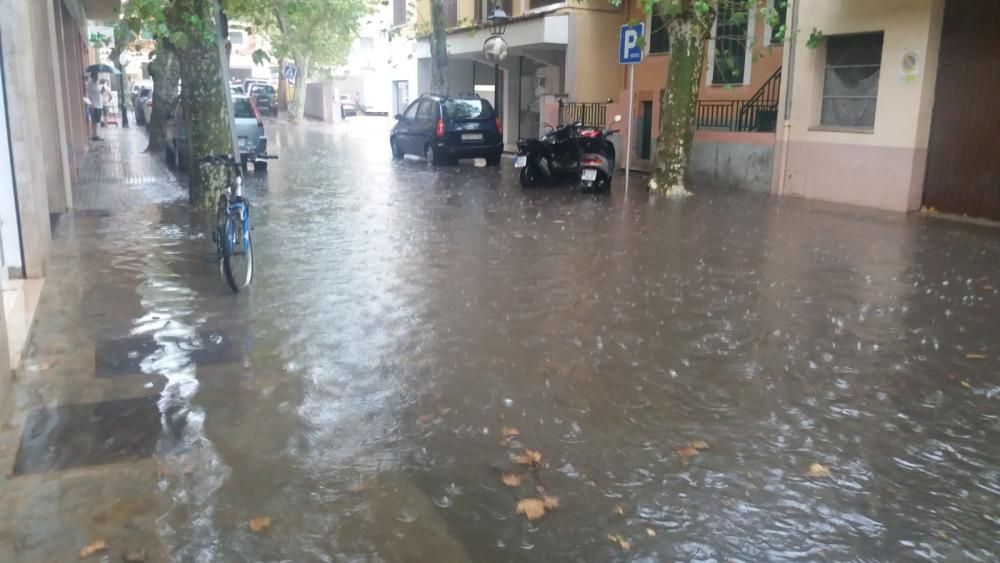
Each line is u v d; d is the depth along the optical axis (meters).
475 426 4.71
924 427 4.76
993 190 12.20
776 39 16.02
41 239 7.85
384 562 3.40
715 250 9.74
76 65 21.22
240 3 11.54
